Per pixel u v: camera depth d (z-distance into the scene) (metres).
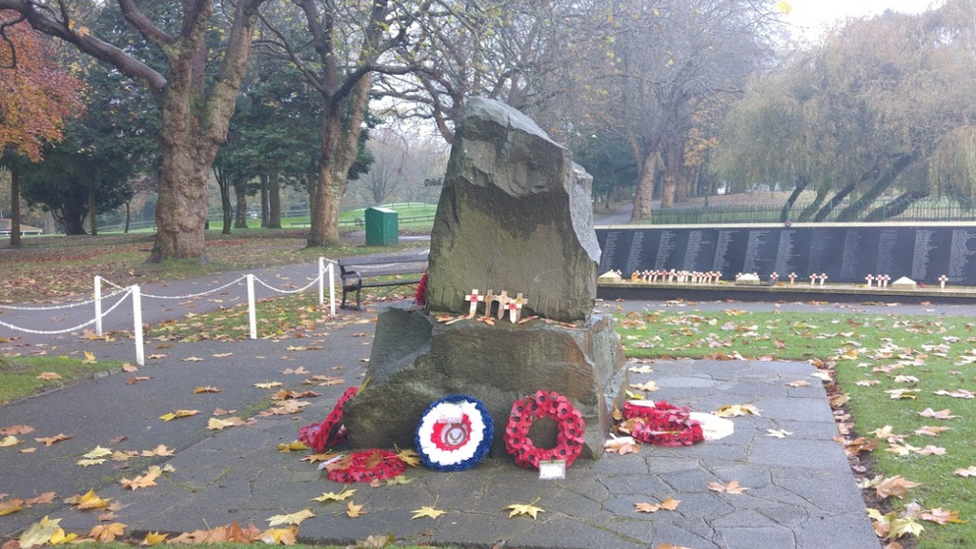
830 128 28.22
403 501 4.65
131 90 34.56
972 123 25.94
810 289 14.03
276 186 47.22
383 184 79.19
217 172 43.00
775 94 29.33
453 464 5.17
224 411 7.01
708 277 14.96
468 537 4.11
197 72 20.61
